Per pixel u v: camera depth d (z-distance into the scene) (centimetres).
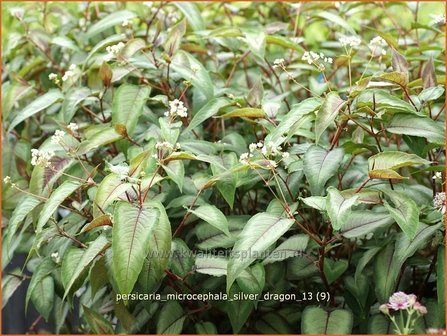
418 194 65
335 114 55
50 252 66
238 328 61
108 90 80
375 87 67
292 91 84
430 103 63
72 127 64
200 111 65
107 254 59
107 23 80
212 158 61
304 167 57
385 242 61
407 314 61
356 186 63
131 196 56
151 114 72
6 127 86
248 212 74
